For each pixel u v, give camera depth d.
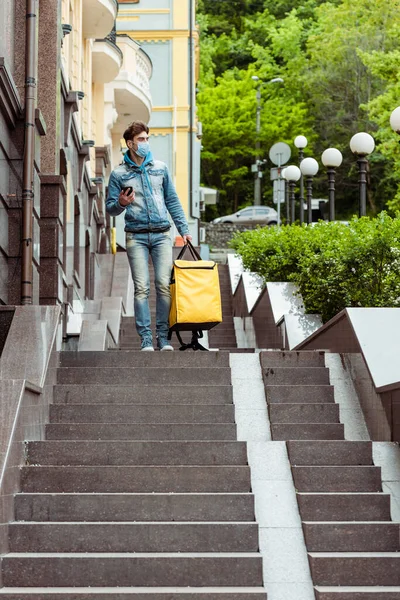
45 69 15.43
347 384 11.62
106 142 32.22
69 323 15.59
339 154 22.30
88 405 10.69
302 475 9.63
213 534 8.84
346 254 15.48
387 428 10.40
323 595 8.22
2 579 8.38
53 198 14.53
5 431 9.09
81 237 19.73
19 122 13.73
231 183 75.50
